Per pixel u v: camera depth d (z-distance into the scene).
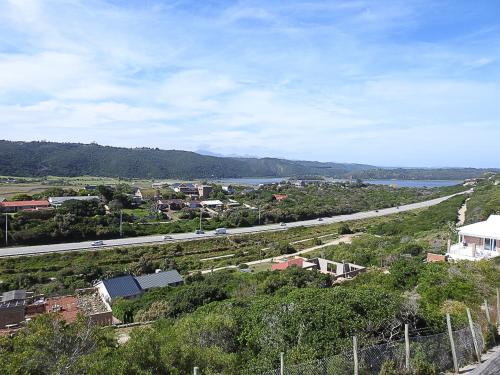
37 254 54.97
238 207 105.44
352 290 13.14
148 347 9.46
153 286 44.66
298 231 81.44
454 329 11.52
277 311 12.89
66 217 69.75
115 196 96.50
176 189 131.25
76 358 9.25
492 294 16.41
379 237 62.66
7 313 29.41
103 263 56.19
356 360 8.85
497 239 28.27
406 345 9.65
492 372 10.01
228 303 21.88
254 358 11.41
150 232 74.38
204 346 12.40
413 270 22.27
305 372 9.20
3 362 8.80
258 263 58.16
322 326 11.25
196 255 63.78
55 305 33.47
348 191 145.38
